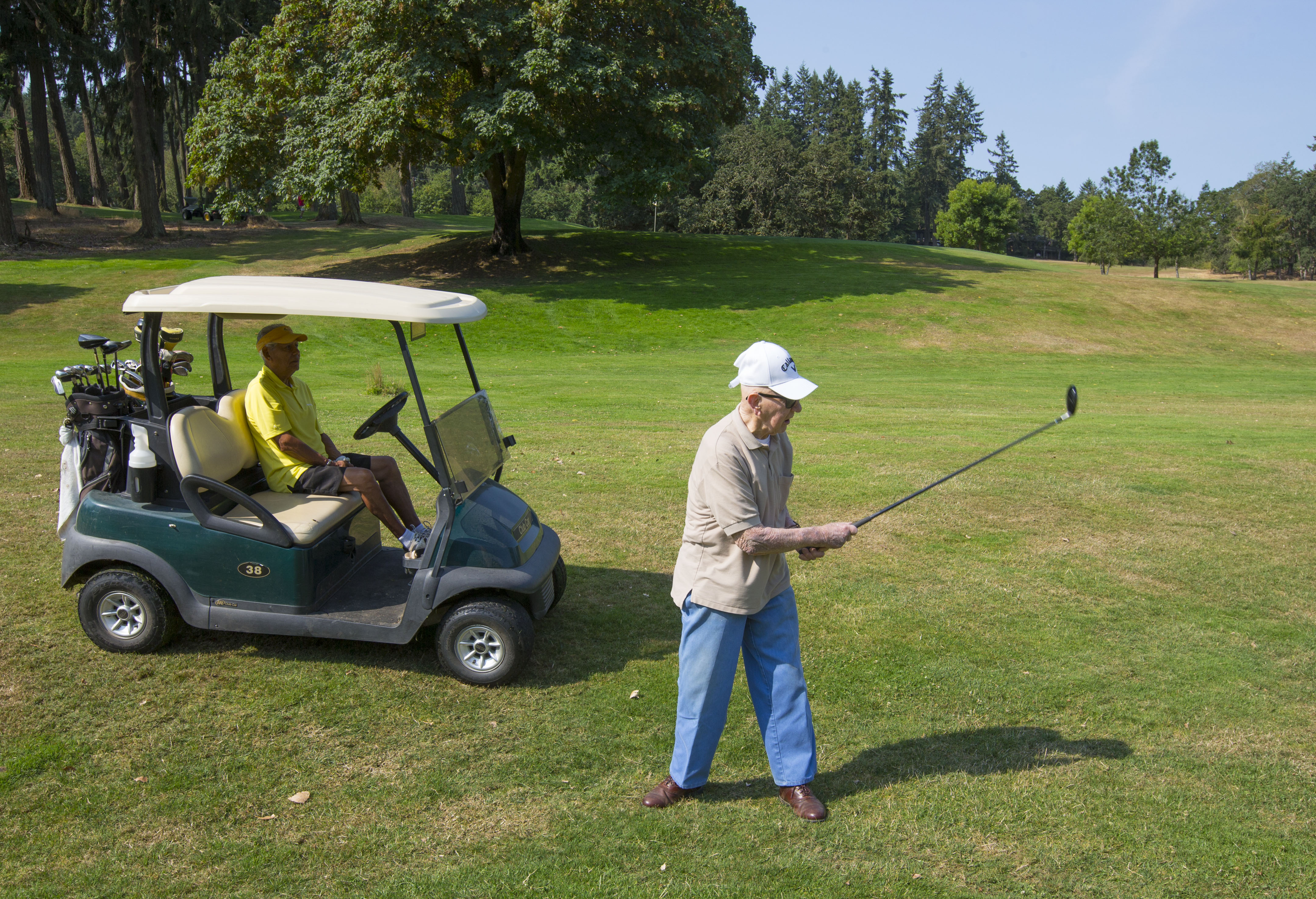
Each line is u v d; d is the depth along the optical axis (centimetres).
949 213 9325
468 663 410
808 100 11231
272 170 2730
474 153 2888
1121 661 456
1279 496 774
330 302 399
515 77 2534
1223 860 302
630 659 441
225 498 429
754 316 2556
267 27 2725
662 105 2623
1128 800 336
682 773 323
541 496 720
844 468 841
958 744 374
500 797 329
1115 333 2566
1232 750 374
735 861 296
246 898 274
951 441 992
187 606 411
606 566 570
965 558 606
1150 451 955
